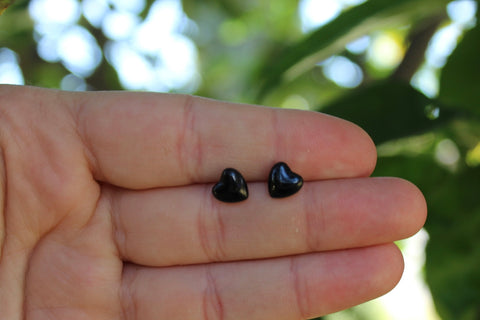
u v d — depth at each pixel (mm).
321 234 224
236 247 228
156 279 230
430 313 278
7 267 227
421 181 245
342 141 223
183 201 228
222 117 226
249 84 326
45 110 226
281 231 225
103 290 229
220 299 228
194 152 226
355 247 224
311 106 331
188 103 227
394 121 236
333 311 227
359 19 229
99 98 228
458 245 239
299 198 223
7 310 227
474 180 239
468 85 233
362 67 317
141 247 229
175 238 228
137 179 228
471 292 239
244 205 226
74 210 226
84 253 228
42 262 228
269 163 226
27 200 224
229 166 227
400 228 220
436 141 252
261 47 356
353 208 221
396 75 270
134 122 225
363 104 237
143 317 229
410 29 277
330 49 238
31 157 224
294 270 225
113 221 230
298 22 344
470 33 231
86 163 227
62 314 228
